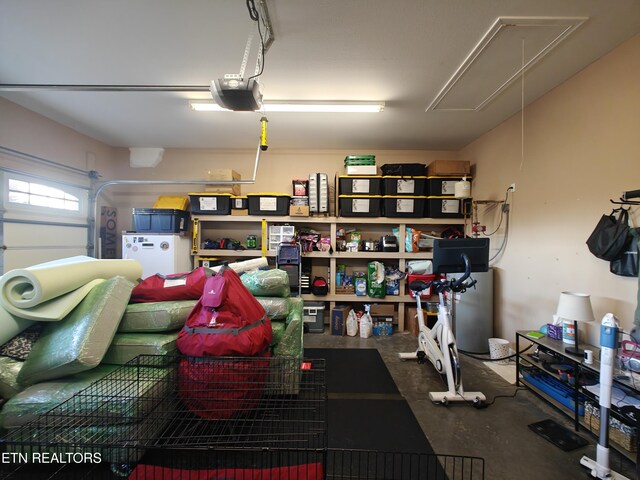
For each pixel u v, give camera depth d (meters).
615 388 1.83
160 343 1.78
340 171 4.64
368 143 4.35
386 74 2.53
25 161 3.20
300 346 2.30
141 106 3.16
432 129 3.74
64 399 1.49
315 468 1.52
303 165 4.66
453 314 3.54
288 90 2.81
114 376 1.66
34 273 1.61
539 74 2.46
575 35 1.99
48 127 3.46
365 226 4.67
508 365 2.97
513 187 3.24
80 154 3.95
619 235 1.95
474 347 3.37
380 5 1.77
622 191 2.04
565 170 2.53
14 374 1.63
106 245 4.41
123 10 1.82
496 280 3.49
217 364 1.59
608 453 1.52
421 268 4.14
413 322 4.08
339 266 4.54
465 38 2.06
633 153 1.97
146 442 1.45
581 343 2.25
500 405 2.24
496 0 1.72
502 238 3.41
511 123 3.29
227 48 2.20
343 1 1.74
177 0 1.74
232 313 1.71
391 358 3.19
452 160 4.23
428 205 4.18
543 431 1.91
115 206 4.63
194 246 4.26
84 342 1.57
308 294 4.24
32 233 3.30
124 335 1.85
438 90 2.78
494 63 2.34
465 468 1.62
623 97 2.04
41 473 1.51
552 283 2.66
